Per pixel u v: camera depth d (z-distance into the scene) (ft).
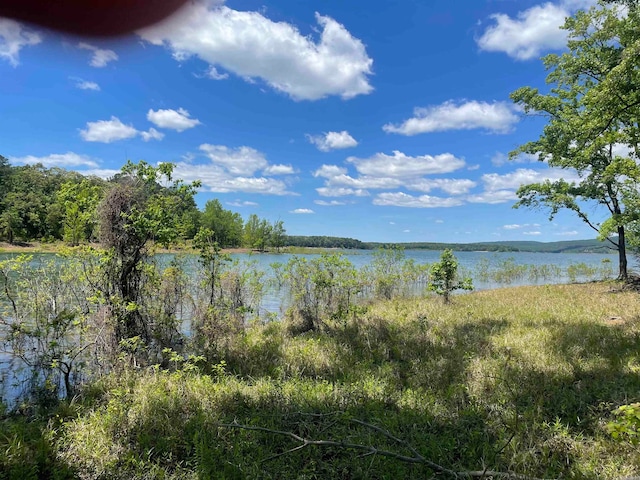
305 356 25.45
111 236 24.80
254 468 12.85
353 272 41.88
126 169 25.88
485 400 18.35
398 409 17.93
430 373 22.31
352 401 18.33
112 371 21.74
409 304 50.44
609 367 21.71
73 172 214.48
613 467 12.52
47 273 27.25
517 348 26.45
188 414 16.88
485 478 11.97
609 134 37.70
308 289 40.75
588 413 16.47
